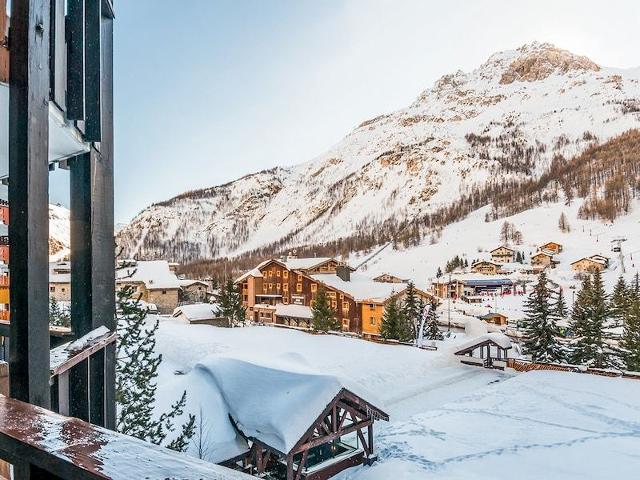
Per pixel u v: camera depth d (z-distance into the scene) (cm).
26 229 217
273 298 4409
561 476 958
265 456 970
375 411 1067
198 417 1020
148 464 83
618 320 3130
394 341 2612
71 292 395
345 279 4112
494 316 4250
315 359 2147
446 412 1473
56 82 291
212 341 2483
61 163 398
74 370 348
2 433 103
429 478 979
